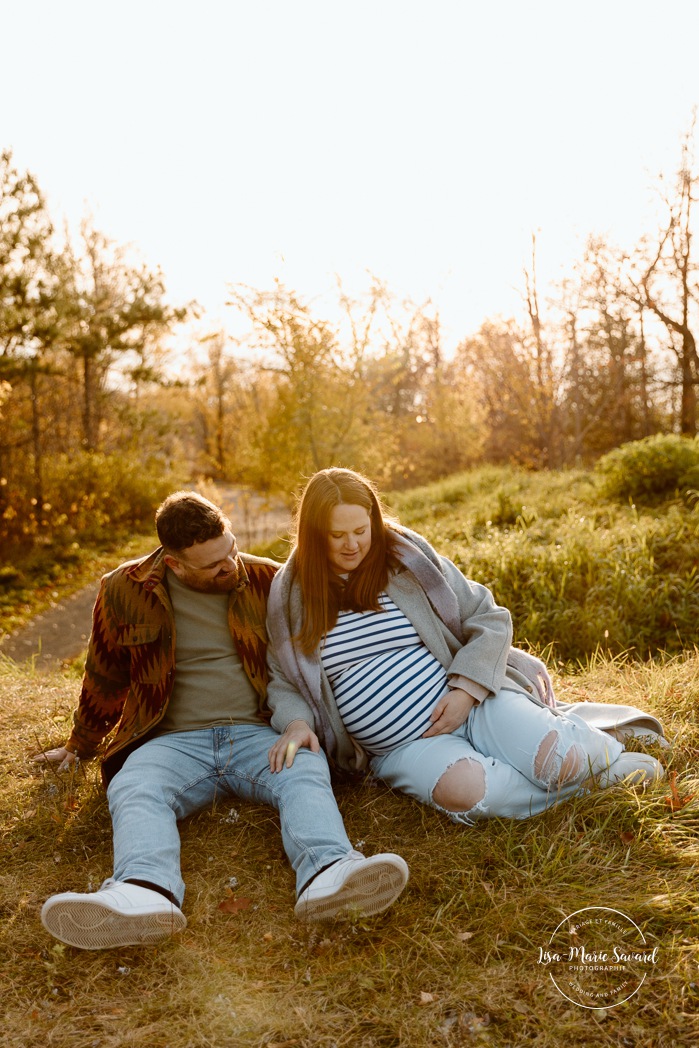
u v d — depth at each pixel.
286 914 2.18
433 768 2.46
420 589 2.71
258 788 2.51
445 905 2.12
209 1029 1.77
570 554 6.02
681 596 5.51
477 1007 1.79
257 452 12.78
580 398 20.33
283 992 1.88
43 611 11.07
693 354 19.61
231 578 2.68
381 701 2.60
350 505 2.55
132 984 1.94
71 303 16.38
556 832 2.36
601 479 8.98
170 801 2.43
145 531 19.08
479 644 2.62
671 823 2.35
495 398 21.23
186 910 2.21
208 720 2.68
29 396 17.92
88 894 1.93
